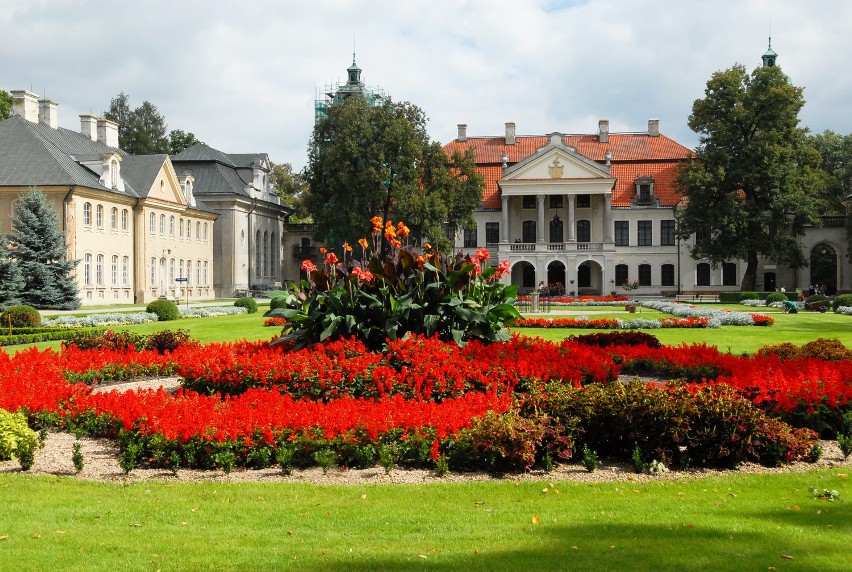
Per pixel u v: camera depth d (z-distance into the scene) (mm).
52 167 54656
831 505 8461
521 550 7000
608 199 75500
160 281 67188
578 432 10586
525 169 75812
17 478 9930
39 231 49781
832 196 89500
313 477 9938
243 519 8102
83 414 12500
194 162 80375
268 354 15609
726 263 77750
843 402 11828
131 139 103750
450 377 13469
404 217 64062
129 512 8375
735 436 10312
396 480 9773
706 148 66062
